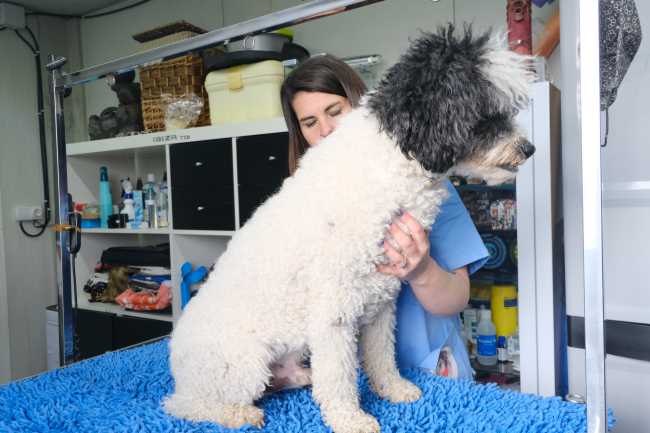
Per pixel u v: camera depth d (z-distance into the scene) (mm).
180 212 2586
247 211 2318
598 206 560
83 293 3174
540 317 1647
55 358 3189
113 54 3523
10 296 3307
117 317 2879
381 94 849
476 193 2125
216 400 926
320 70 1274
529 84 859
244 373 905
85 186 3225
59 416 943
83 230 3037
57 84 1399
